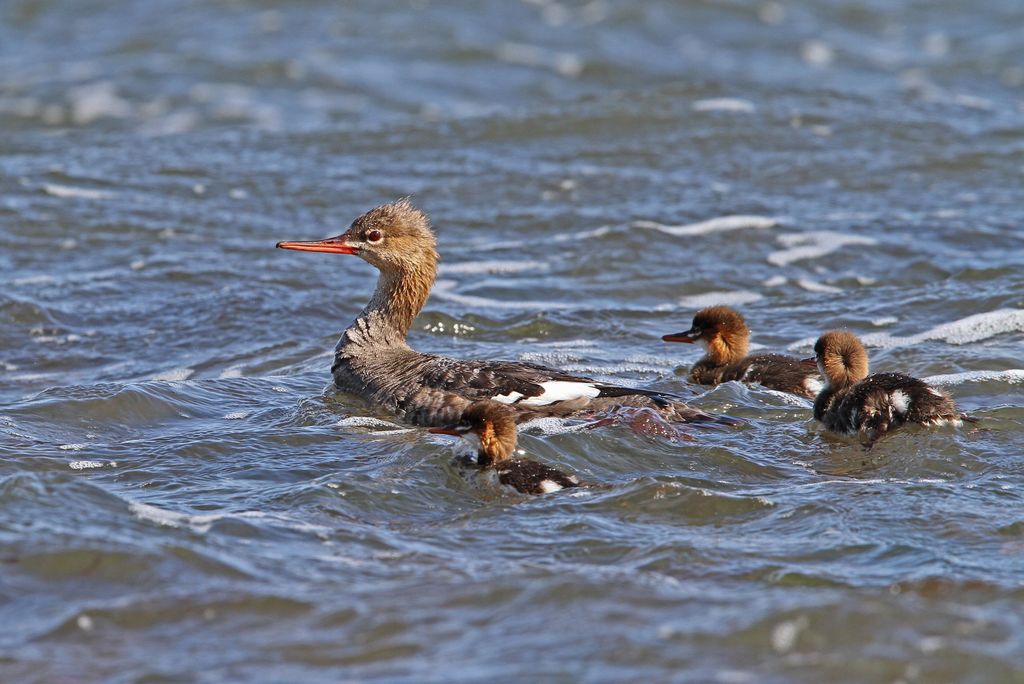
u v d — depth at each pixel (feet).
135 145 84.53
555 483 34.94
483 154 81.25
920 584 27.78
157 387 44.93
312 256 66.54
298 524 31.86
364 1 119.65
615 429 39.29
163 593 27.53
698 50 111.86
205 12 115.75
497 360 46.62
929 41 114.01
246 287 60.95
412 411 42.78
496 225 69.82
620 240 66.44
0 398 47.14
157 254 65.87
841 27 118.01
